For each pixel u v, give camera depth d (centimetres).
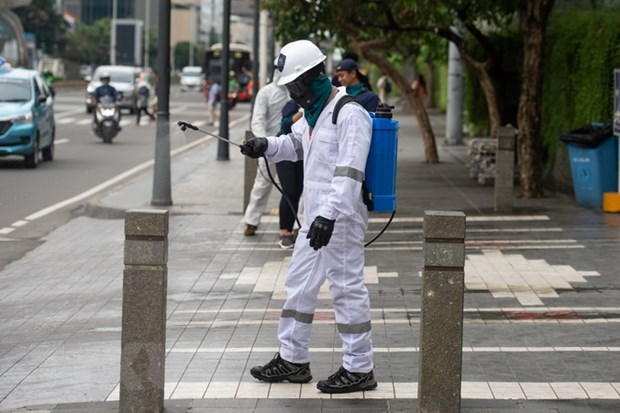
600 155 1847
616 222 1728
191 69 10394
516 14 2741
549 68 2211
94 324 1109
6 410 792
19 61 4575
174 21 19738
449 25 2477
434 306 711
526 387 834
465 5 2352
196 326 1072
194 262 1440
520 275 1316
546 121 2227
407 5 2177
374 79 6988
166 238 729
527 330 1038
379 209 796
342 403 791
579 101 2000
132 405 737
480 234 1628
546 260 1412
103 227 1856
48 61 10512
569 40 2072
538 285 1256
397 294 1223
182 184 2388
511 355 939
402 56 3334
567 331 1034
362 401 795
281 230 1536
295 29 2559
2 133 2766
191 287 1277
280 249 1537
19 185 2467
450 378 715
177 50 18350
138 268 726
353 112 775
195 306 1172
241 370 891
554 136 2175
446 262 707
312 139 797
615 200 1819
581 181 1889
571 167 1930
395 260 1433
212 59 8044
